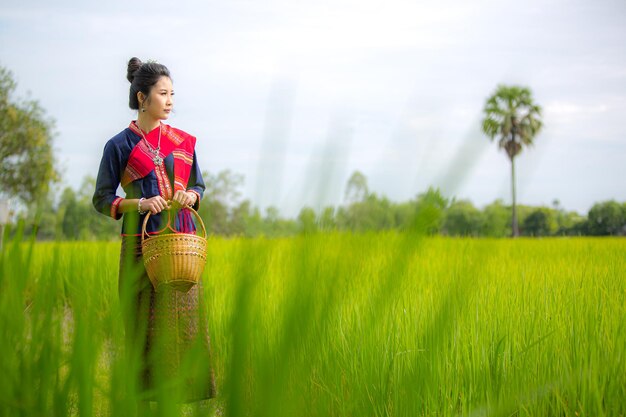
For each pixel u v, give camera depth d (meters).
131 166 3.89
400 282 0.77
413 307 4.03
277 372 0.74
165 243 3.21
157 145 3.95
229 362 0.78
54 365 1.13
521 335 3.79
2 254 1.13
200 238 3.33
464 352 3.49
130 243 1.23
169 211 3.74
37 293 1.15
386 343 3.18
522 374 3.20
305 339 0.73
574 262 7.58
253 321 0.77
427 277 5.36
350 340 2.82
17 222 1.16
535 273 6.23
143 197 3.89
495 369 3.35
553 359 3.45
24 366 1.12
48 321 1.14
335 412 1.58
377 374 2.67
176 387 1.01
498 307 4.23
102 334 1.08
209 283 4.53
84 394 1.06
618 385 3.12
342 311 2.98
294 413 0.74
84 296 1.09
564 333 3.76
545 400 3.03
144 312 1.18
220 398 0.80
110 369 1.05
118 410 1.04
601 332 3.62
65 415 1.11
